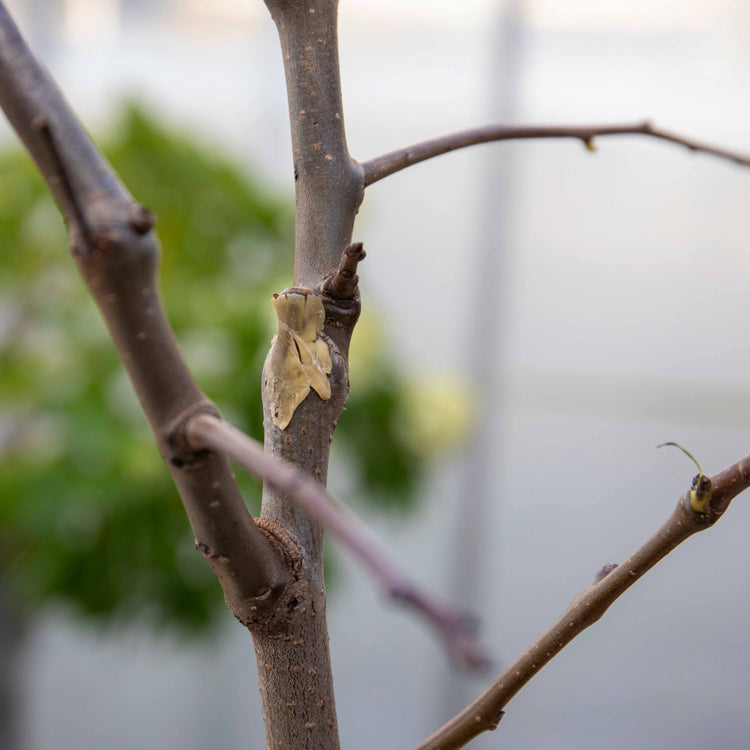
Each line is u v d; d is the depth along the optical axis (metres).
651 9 2.51
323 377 0.54
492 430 2.61
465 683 2.62
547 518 2.63
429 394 1.57
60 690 2.64
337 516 0.42
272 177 2.62
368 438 1.51
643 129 0.62
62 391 1.33
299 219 0.56
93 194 0.46
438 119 2.61
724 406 2.55
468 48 2.58
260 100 2.62
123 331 0.47
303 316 0.54
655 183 2.56
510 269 2.62
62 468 1.27
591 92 2.57
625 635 2.60
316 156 0.55
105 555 1.33
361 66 2.62
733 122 2.52
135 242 0.46
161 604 1.39
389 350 1.57
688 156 2.54
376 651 2.66
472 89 2.59
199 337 1.34
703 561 2.54
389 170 0.56
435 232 2.62
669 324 2.58
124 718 2.68
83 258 0.46
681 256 2.57
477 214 2.60
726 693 2.53
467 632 0.36
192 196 1.52
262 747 2.70
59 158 0.45
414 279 2.63
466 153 2.60
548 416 2.63
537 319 2.63
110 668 2.64
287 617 0.53
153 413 0.47
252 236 1.55
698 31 2.50
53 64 2.60
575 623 0.53
